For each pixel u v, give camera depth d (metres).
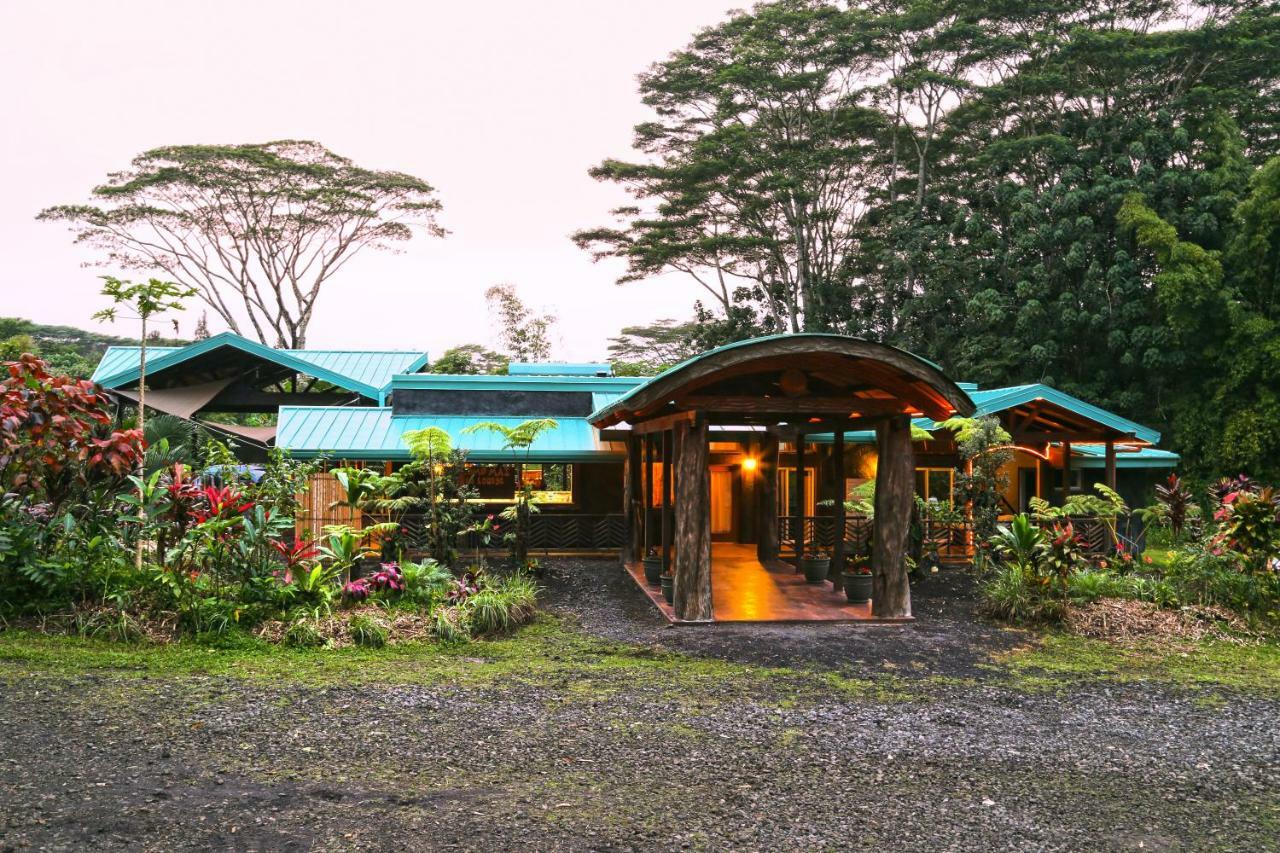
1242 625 11.82
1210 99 33.47
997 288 34.44
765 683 8.95
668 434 14.36
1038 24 39.78
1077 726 7.70
